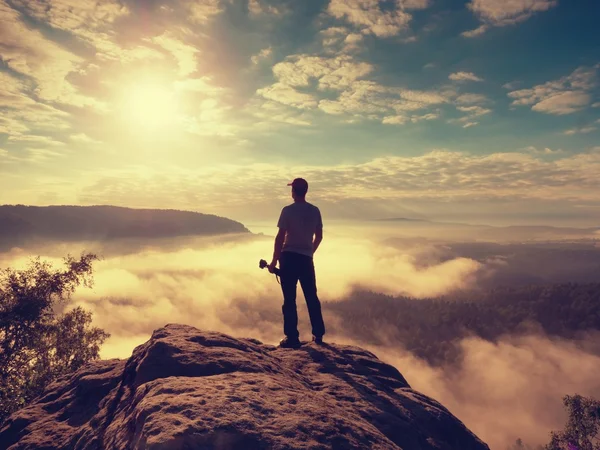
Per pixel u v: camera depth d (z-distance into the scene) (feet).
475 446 13.83
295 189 19.29
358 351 17.99
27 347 67.10
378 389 14.29
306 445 8.11
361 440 9.00
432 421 13.58
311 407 9.59
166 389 9.34
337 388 13.33
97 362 15.84
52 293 70.18
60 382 15.12
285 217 18.88
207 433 7.75
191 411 8.29
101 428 10.68
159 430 7.70
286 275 18.93
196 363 11.25
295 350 17.33
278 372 12.66
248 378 10.58
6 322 64.90
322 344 18.34
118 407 11.11
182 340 12.73
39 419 12.80
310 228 19.15
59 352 72.43
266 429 8.30
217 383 9.91
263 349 15.81
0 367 64.54
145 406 8.54
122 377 12.78
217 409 8.48
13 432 12.50
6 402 59.77
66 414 12.94
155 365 11.25
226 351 12.41
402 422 12.28
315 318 19.13
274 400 9.52
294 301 18.99
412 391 15.35
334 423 9.18
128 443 8.55
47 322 71.10
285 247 19.12
